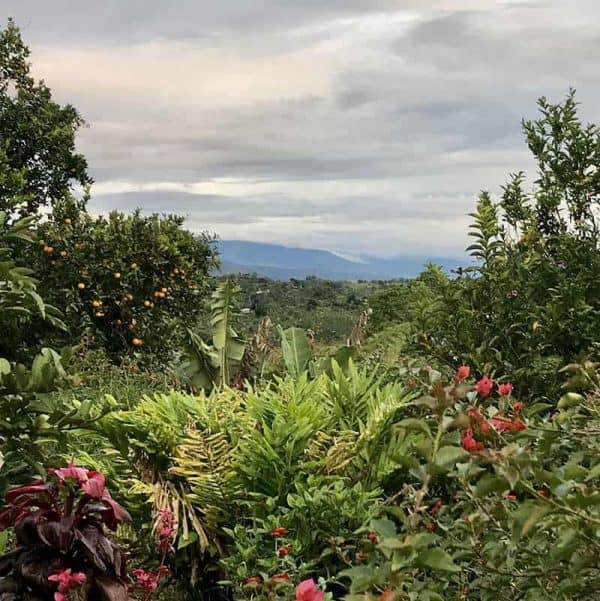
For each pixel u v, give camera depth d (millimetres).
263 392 5156
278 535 3787
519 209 6551
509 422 2398
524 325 5707
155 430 4773
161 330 12688
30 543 2600
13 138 16000
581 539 1838
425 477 1819
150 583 3496
